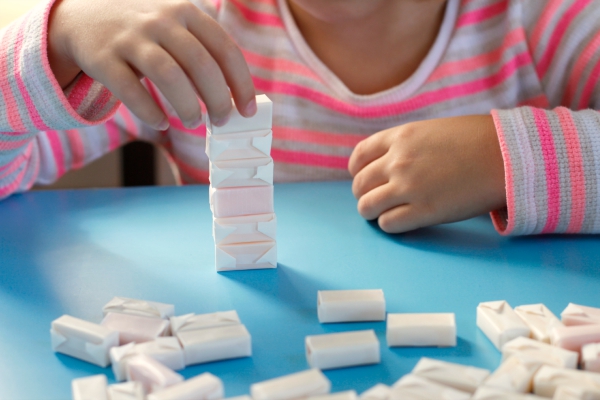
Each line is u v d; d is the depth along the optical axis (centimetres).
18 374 42
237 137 47
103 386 40
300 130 68
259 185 48
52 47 52
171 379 40
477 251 51
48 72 52
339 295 45
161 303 45
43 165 65
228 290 47
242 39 68
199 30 49
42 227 54
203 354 42
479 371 41
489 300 46
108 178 97
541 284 47
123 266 49
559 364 41
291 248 51
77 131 67
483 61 66
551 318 44
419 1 62
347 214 56
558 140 52
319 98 66
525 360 41
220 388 40
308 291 47
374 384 41
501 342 43
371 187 55
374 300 45
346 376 42
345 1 60
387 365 42
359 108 66
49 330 44
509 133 52
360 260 50
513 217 51
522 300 46
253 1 68
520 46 65
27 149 61
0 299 46
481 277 48
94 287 47
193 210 56
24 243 52
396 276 48
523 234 52
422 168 53
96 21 50
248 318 45
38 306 46
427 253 51
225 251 48
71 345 43
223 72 49
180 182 72
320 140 67
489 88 66
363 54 65
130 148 95
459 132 54
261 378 42
